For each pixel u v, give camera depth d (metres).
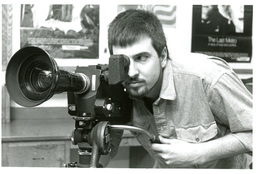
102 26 1.65
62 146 1.32
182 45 1.69
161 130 0.97
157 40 0.82
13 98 0.72
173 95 0.90
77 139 0.76
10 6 1.57
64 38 1.63
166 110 0.95
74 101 0.77
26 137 1.27
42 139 1.29
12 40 1.59
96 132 0.72
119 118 0.87
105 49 1.67
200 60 0.94
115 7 1.65
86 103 0.74
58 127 1.48
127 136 1.38
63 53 1.63
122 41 0.79
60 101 1.69
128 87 0.81
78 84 0.72
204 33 1.69
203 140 0.95
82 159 0.76
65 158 1.32
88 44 1.65
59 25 1.62
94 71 0.76
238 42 1.71
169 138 0.97
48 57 0.67
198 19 1.68
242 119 0.89
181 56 0.99
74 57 1.64
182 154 0.86
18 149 1.28
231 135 0.92
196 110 0.94
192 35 1.69
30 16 1.60
